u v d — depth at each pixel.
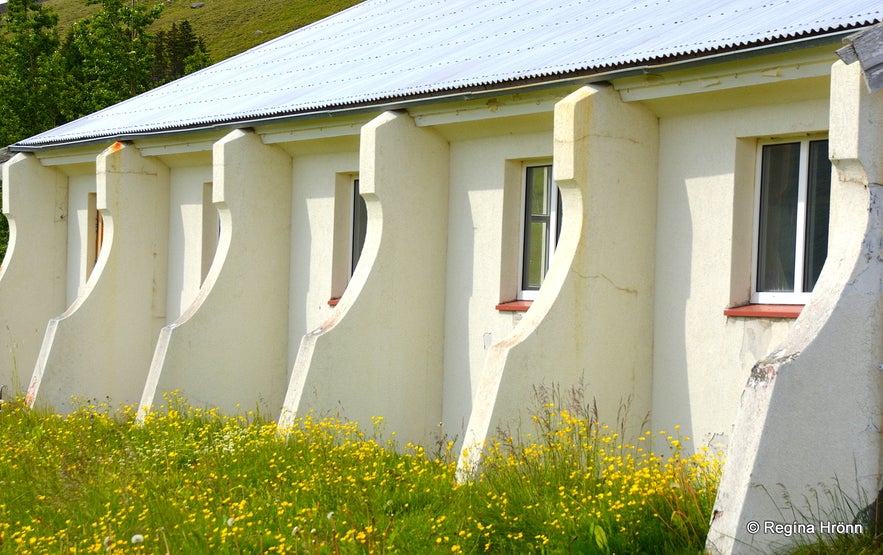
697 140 10.91
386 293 13.02
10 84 32.16
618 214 11.01
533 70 11.63
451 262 13.45
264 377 15.46
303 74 17.19
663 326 11.20
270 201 15.33
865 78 8.15
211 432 13.41
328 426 12.18
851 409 8.27
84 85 34.00
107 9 35.25
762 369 8.00
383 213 12.89
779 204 10.64
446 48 15.25
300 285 15.41
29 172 19.25
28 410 16.22
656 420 11.23
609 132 10.88
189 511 10.02
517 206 12.93
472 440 10.52
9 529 9.93
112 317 17.28
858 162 8.36
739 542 7.76
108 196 17.05
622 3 14.24
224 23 116.06
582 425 10.02
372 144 12.74
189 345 14.80
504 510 8.99
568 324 10.76
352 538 8.70
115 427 14.42
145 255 17.52
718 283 10.69
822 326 8.16
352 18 21.20
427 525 9.07
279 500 10.20
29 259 19.31
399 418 13.22
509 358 10.48
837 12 9.59
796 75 9.66
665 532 8.23
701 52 10.06
